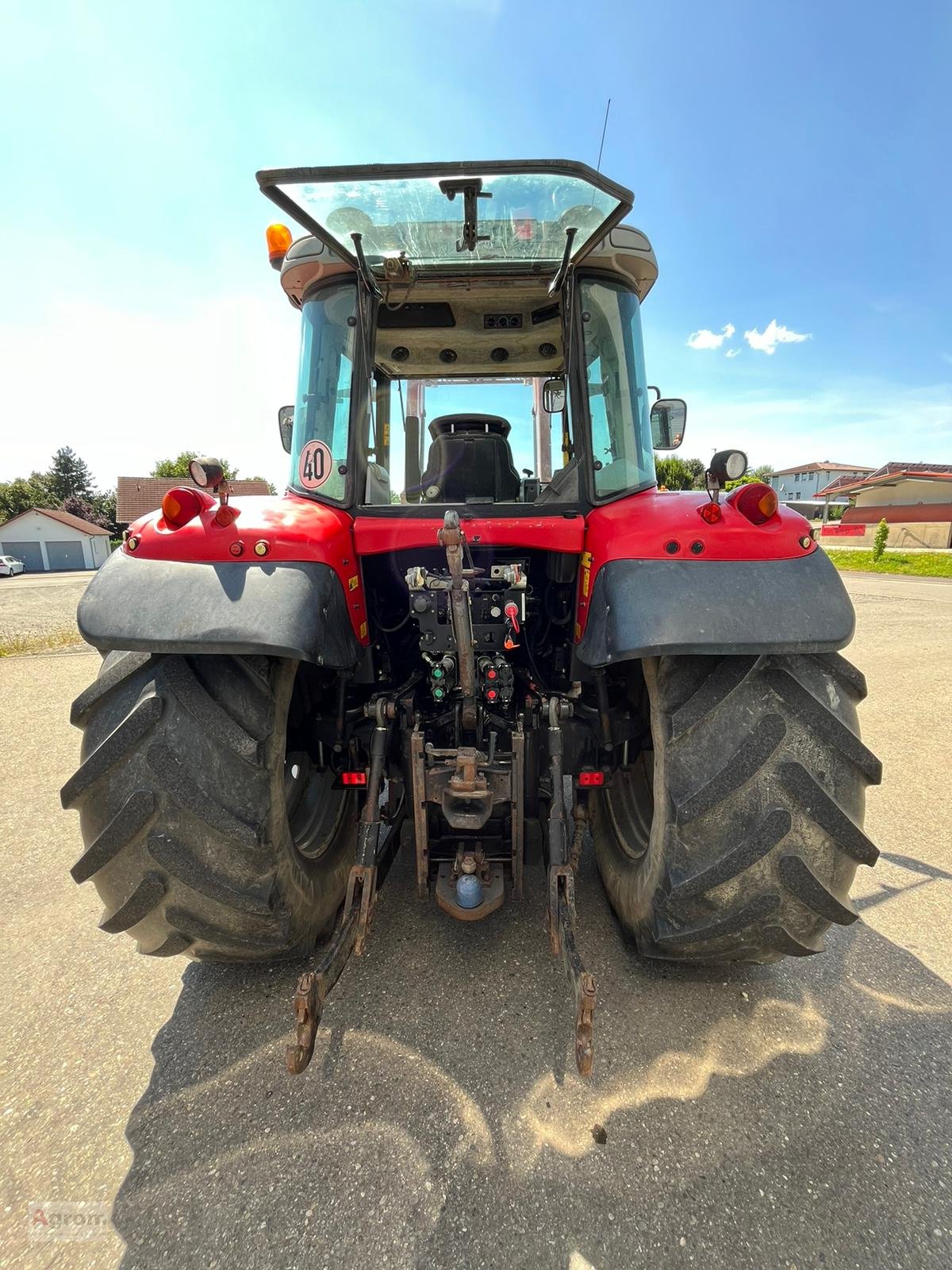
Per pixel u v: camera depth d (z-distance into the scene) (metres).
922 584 16.22
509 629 2.04
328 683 2.29
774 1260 1.29
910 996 2.02
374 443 3.11
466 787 1.93
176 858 1.61
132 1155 1.53
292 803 2.28
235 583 1.65
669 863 1.71
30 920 2.48
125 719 1.58
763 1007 1.96
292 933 1.83
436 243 2.24
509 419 3.30
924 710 5.17
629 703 2.32
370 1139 1.55
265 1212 1.39
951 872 2.78
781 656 1.68
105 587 1.66
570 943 1.69
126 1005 2.02
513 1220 1.36
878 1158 1.49
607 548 1.84
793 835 1.61
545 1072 1.73
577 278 2.29
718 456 1.72
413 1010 1.95
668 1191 1.42
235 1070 1.76
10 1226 1.38
